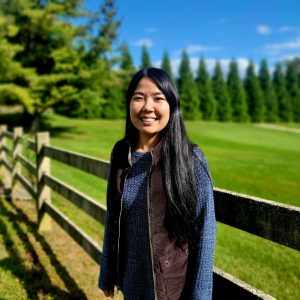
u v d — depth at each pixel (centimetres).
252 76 5897
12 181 734
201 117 5472
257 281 373
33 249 445
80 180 913
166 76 161
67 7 2161
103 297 333
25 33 2208
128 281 168
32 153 647
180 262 156
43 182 509
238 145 2636
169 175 149
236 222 172
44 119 3541
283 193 889
